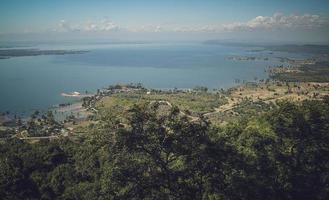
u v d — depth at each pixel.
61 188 35.44
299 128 30.50
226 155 23.97
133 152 22.14
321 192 29.34
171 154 24.34
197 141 22.67
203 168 23.06
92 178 35.53
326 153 31.12
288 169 29.66
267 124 32.62
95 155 36.44
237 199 24.50
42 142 47.34
